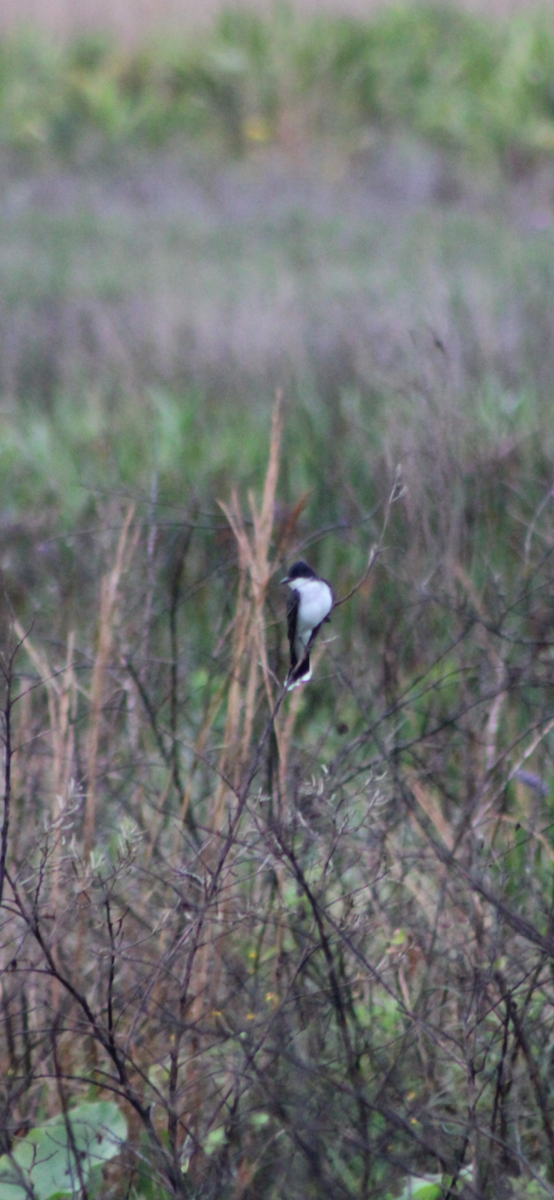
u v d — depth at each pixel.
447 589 8.20
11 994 6.32
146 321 21.28
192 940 6.03
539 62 40.34
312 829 6.25
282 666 7.39
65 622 9.65
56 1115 6.40
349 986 6.19
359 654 8.55
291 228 31.22
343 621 10.09
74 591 9.91
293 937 6.79
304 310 21.19
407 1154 5.82
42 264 27.41
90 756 7.03
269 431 14.70
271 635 7.95
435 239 29.14
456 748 7.78
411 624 8.21
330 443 12.88
